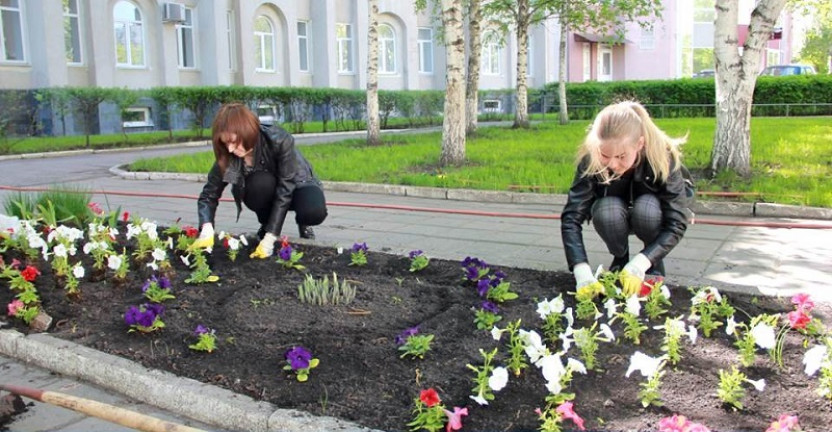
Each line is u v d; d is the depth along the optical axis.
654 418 2.66
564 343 3.04
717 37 9.06
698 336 3.41
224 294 4.21
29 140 19.30
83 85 22.39
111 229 5.25
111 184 11.21
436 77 33.75
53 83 20.98
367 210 8.34
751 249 5.97
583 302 3.62
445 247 6.21
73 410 2.80
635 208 4.02
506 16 21.16
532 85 35.97
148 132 23.22
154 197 9.59
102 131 22.61
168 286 4.11
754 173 9.27
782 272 5.20
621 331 3.47
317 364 3.10
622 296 3.71
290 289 4.23
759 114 25.52
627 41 37.44
